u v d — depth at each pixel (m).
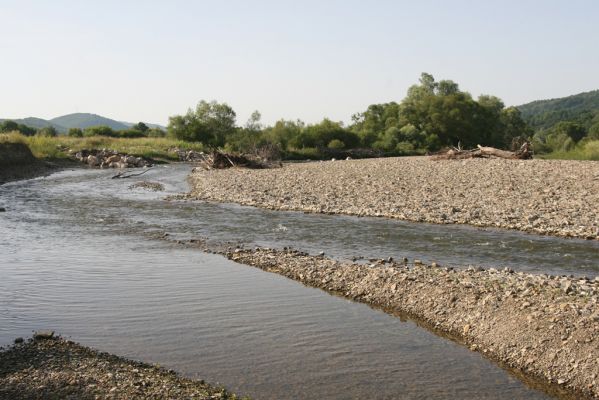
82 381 9.34
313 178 43.22
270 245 21.22
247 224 25.72
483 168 42.50
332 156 104.44
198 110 115.31
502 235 22.38
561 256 18.78
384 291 14.83
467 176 38.59
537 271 16.88
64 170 59.78
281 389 9.64
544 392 9.80
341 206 29.98
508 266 17.53
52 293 14.94
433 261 18.19
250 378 10.03
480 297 13.31
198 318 13.09
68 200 34.66
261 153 73.25
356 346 11.61
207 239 22.48
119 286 15.70
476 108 130.50
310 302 14.44
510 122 144.88
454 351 11.47
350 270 16.62
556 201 28.56
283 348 11.41
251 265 18.30
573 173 36.78
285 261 18.30
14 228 24.80
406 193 33.19
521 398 9.55
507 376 10.38
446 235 22.48
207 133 112.31
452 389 9.82
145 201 34.12
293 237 22.61
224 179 45.91
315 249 20.31
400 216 26.61
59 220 27.12
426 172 42.53
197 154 84.38
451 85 144.88
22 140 62.56
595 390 9.65
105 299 14.45
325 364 10.70
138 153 76.62
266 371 10.33
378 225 24.92
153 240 22.38
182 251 20.38
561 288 13.38
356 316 13.45
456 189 33.56
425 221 25.56
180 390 9.23
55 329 12.26
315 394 9.50
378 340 11.96
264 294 15.06
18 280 16.17
